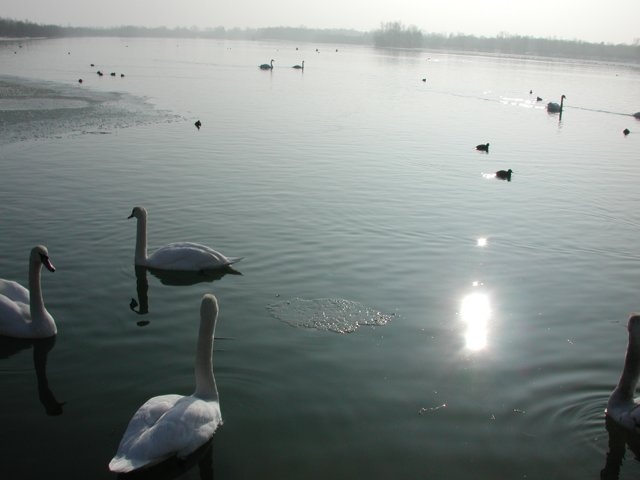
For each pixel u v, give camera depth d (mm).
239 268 13133
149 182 19984
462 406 8445
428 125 36812
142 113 36406
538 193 21094
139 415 7039
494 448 7641
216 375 8906
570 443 7785
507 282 12984
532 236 16234
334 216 17062
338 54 158250
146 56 110938
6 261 12875
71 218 15914
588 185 22641
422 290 12352
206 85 56406
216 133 30219
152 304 11195
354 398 8516
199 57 114125
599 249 15375
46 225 15281
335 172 22703
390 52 194125
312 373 9094
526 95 60469
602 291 12672
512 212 18500
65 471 6902
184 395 8305
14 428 7629
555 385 9047
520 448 7660
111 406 8109
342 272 13109
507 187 21781
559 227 17172
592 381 9180
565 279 13281
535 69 114125
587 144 32469
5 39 175750
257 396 8438
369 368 9305
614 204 19953
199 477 6934
